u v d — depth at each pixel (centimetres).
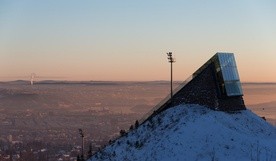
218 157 4803
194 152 5012
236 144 5072
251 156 4778
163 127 6016
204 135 5312
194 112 6112
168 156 5078
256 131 6100
